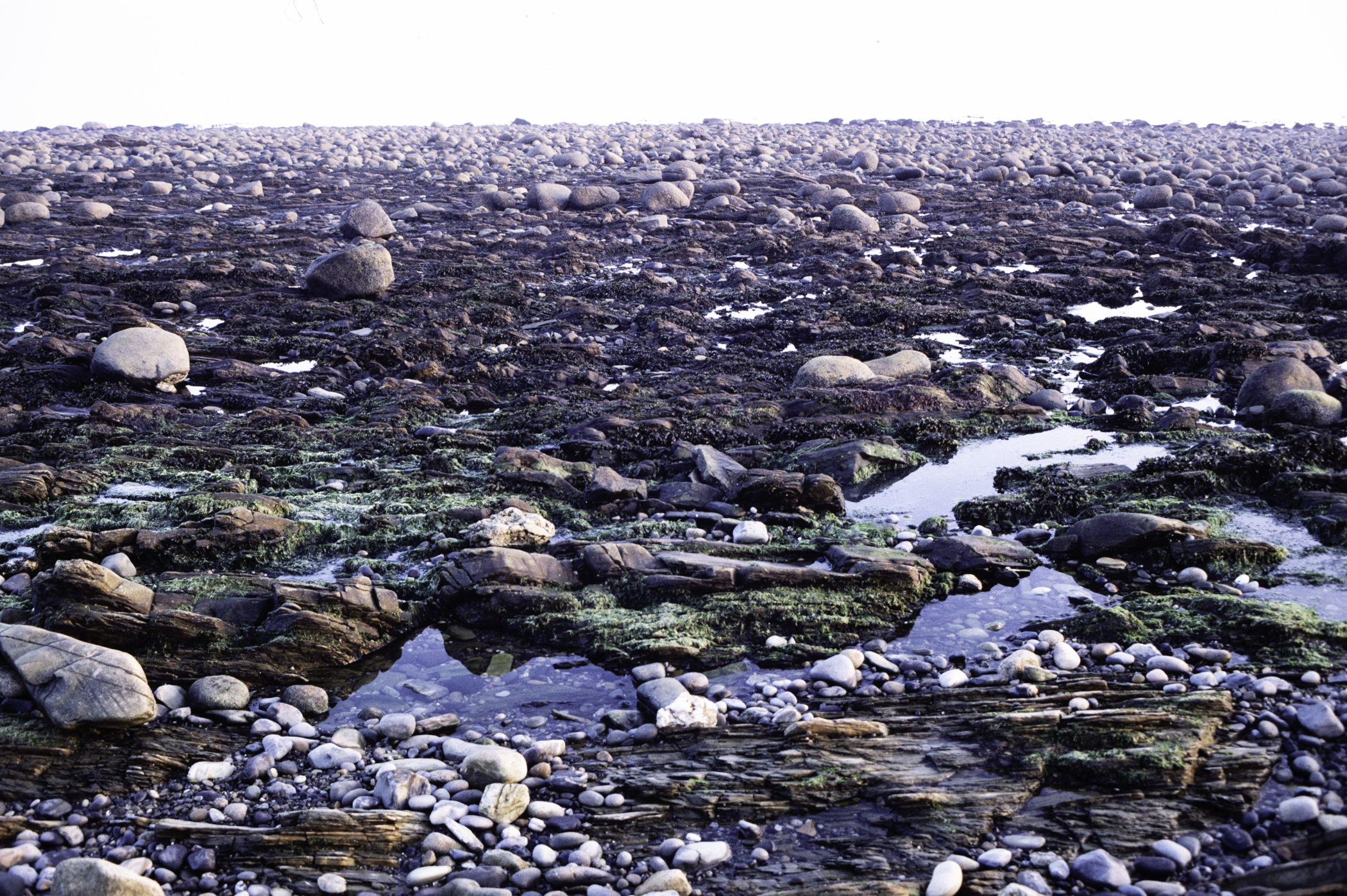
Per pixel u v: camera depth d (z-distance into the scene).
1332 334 14.41
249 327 16.19
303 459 10.32
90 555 7.57
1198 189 31.72
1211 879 4.34
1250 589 7.11
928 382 12.61
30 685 5.58
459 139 56.72
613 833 4.88
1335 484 8.62
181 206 30.94
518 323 16.84
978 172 37.66
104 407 11.41
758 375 13.68
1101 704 5.74
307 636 6.52
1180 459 9.32
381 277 18.17
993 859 4.51
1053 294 18.47
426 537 8.33
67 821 4.94
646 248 24.08
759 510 8.96
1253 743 5.25
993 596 7.34
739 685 6.30
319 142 57.03
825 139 53.16
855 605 7.09
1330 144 53.53
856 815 4.93
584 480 9.82
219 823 4.95
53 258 22.11
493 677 6.45
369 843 4.79
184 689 6.13
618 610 7.11
